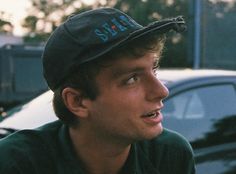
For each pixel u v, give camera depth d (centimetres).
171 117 260
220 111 275
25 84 675
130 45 92
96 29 93
